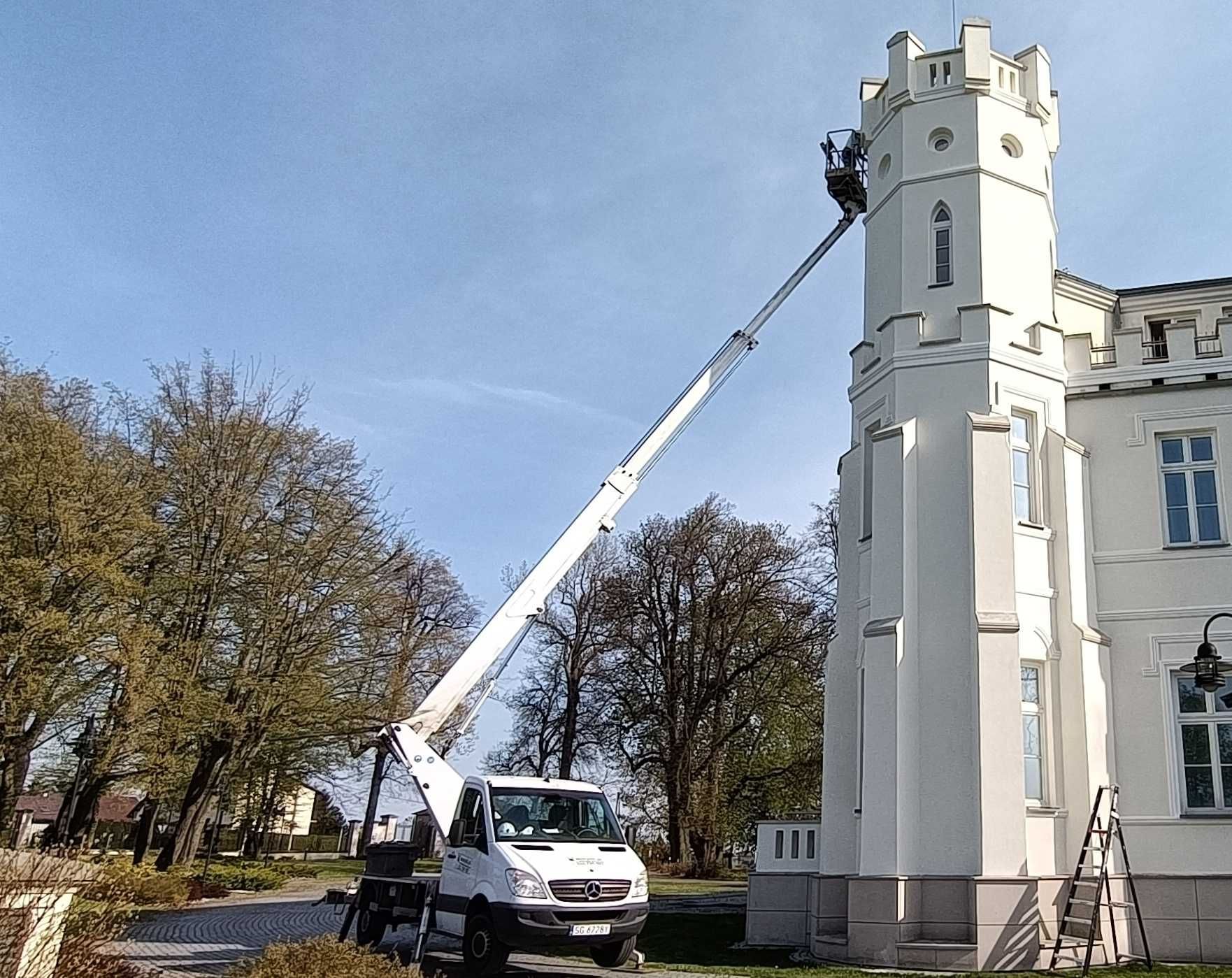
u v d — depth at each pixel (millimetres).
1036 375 18000
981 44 19609
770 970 14102
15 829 26094
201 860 35094
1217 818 15820
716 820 39188
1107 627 17375
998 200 18922
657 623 41375
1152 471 17812
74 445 26125
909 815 15570
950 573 16609
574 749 42812
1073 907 15258
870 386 18953
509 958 15031
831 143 22844
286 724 30547
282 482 31625
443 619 44344
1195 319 18547
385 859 15133
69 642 24984
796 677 39375
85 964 9664
